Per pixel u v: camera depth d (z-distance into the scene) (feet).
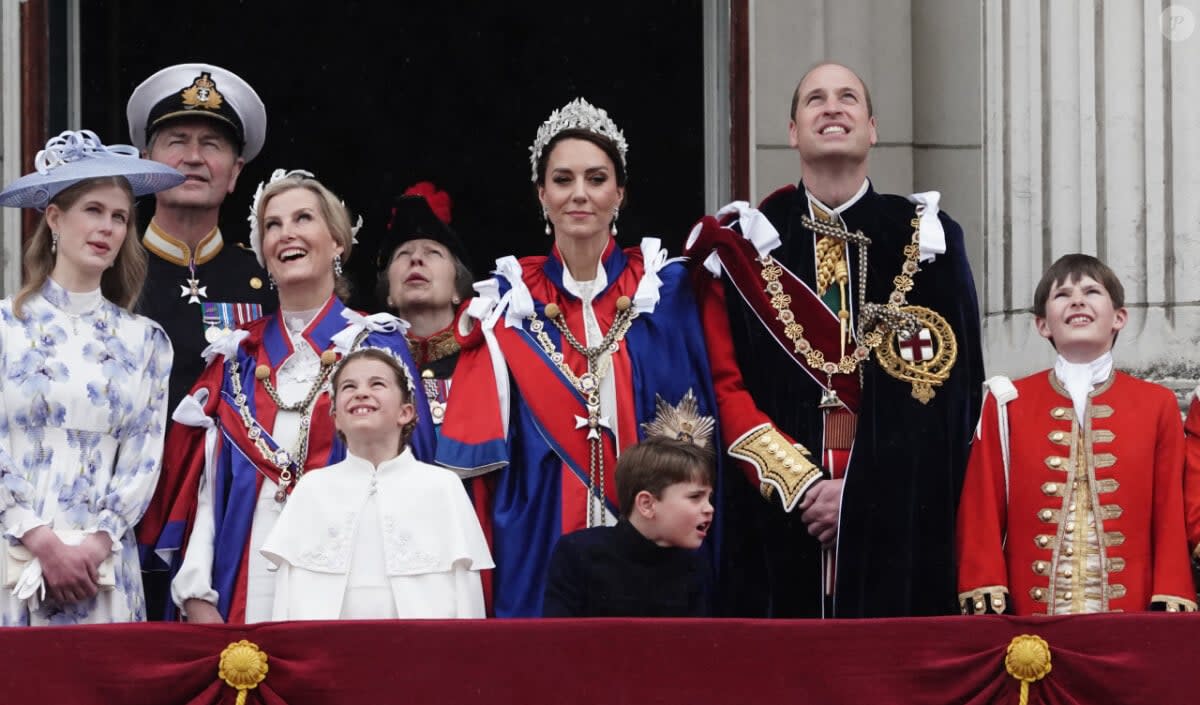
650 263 74.13
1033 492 68.74
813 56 100.58
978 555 68.33
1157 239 83.20
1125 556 67.77
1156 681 61.36
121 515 68.49
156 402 70.59
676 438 68.69
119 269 72.13
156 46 128.47
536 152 75.05
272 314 75.61
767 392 72.38
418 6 133.28
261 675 60.75
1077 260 70.54
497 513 71.05
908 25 101.40
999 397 70.13
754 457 70.38
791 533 71.00
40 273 70.44
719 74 100.73
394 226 84.89
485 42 133.49
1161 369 81.92
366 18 132.77
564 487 70.95
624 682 61.41
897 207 74.13
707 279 74.18
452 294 83.87
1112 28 84.64
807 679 61.72
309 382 72.28
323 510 67.36
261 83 132.05
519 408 72.18
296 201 73.26
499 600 70.08
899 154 100.99
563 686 61.26
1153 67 83.97
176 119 82.07
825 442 71.82
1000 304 86.63
